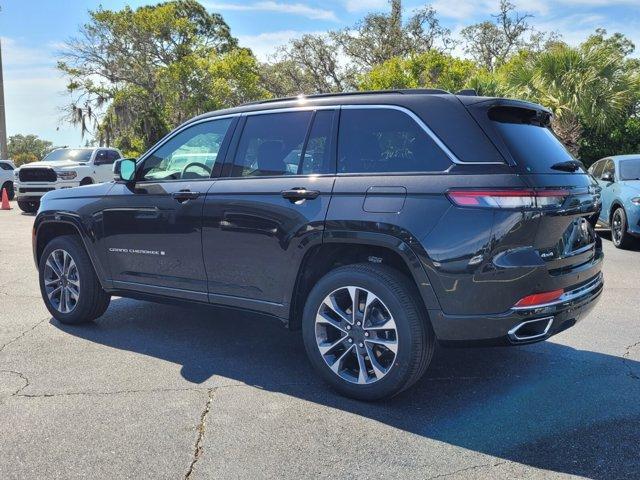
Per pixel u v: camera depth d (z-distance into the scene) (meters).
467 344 3.52
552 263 3.50
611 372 4.38
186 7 46.81
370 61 40.53
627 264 8.74
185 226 4.54
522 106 3.84
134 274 4.98
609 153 18.28
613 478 2.95
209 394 3.96
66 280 5.47
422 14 39.47
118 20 38.78
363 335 3.78
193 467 3.05
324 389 4.06
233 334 5.31
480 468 3.04
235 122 4.57
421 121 3.71
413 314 3.60
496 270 3.35
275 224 4.05
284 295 4.10
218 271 4.43
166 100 40.91
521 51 35.38
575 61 17.00
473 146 3.51
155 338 5.17
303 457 3.15
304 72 42.94
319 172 4.01
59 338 5.16
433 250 3.45
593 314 5.93
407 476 2.97
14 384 4.11
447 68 27.16
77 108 40.81
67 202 5.41
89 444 3.27
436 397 3.93
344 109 4.05
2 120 28.81
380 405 3.80
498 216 3.34
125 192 4.99
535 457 3.15
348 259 4.09
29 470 3.01
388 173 3.72
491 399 3.89
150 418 3.59
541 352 4.82
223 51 49.81
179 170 4.79
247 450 3.22
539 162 3.62
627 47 39.56
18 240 11.30
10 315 5.88
